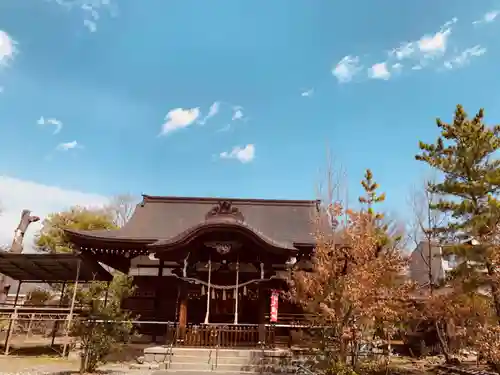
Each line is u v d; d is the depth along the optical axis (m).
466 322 17.19
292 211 26.72
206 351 16.38
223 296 18.41
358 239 14.38
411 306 18.00
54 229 37.12
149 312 22.23
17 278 24.25
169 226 25.30
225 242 18.58
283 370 15.31
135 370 15.20
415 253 26.48
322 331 14.60
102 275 24.25
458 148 18.42
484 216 15.47
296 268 18.64
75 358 17.81
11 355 19.23
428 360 19.58
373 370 15.22
